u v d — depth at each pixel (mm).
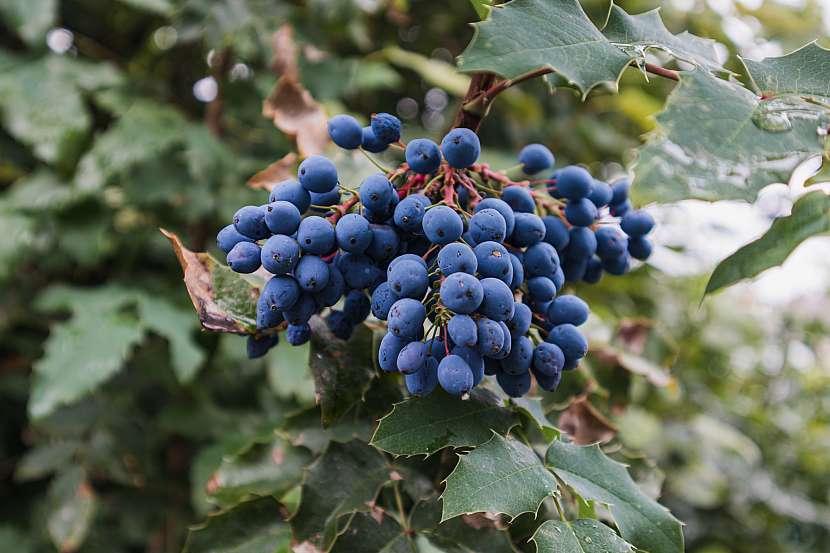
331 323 388
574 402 431
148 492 740
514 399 387
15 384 727
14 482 763
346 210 369
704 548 1021
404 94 907
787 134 325
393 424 364
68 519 648
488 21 339
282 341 630
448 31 887
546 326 378
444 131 830
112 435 699
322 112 443
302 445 416
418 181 381
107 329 595
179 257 374
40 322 729
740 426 1242
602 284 708
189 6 655
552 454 368
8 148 756
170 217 717
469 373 347
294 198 367
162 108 692
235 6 668
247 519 403
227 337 646
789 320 1267
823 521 1105
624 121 986
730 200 316
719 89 331
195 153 644
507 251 361
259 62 758
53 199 648
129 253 736
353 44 857
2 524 715
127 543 744
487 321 348
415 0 852
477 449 357
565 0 348
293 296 355
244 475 432
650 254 411
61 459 670
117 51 830
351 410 402
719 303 1168
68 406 690
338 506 385
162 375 705
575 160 915
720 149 322
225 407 741
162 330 612
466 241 362
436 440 363
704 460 1012
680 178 317
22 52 753
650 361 465
